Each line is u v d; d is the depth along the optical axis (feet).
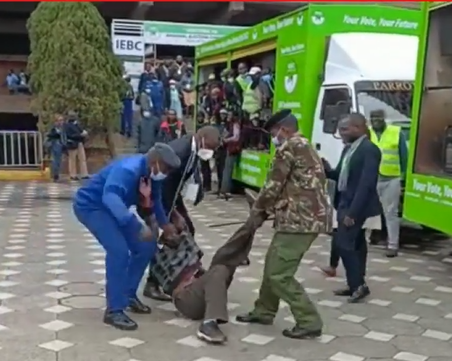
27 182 51.88
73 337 16.58
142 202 17.62
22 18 92.63
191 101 67.82
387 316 18.86
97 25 58.59
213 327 16.38
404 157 26.43
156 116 56.59
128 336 16.71
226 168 43.09
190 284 17.84
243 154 42.01
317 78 32.76
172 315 18.47
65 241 28.50
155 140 53.06
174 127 51.57
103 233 17.17
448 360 15.56
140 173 17.10
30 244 27.86
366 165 19.66
